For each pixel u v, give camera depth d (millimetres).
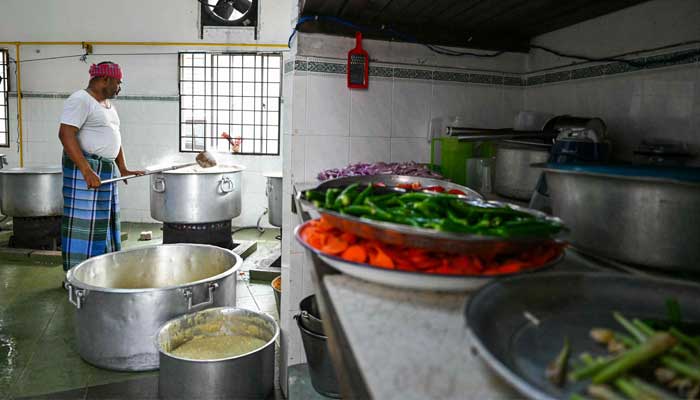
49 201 4527
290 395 2145
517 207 1185
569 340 684
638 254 1017
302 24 2297
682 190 944
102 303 2408
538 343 673
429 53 2508
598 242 1098
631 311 774
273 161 6027
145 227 5941
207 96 5980
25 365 2564
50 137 6137
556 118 2010
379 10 2201
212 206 4320
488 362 538
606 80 2057
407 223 989
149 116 6000
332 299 832
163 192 4246
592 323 735
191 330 2424
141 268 3076
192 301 2482
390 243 939
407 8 2152
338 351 729
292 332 2455
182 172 4211
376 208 1043
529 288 781
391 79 2477
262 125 6020
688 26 1665
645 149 1499
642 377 598
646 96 1850
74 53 5957
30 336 2916
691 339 634
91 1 5871
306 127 2410
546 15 2117
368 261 935
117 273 2965
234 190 4512
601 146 1525
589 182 1100
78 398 2262
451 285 838
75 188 3365
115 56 5938
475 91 2590
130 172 3875
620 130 1985
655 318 749
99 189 3414
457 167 2314
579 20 2186
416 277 832
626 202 1029
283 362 2531
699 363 585
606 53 2059
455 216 1066
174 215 4258
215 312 2480
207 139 6043
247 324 2500
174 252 3154
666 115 1757
